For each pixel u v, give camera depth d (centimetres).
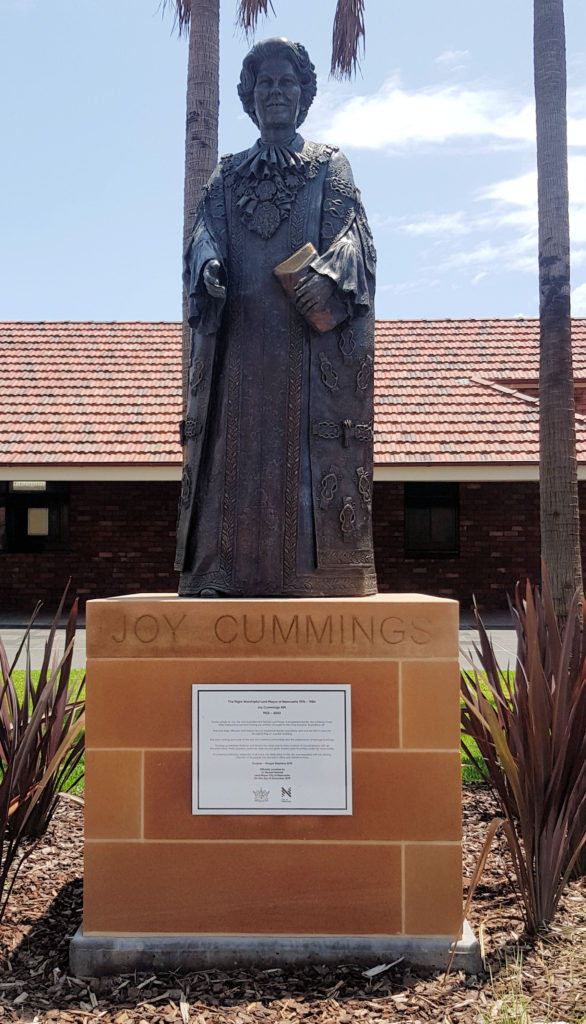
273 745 364
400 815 362
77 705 514
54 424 1775
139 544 1797
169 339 2108
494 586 1770
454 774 363
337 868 361
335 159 427
